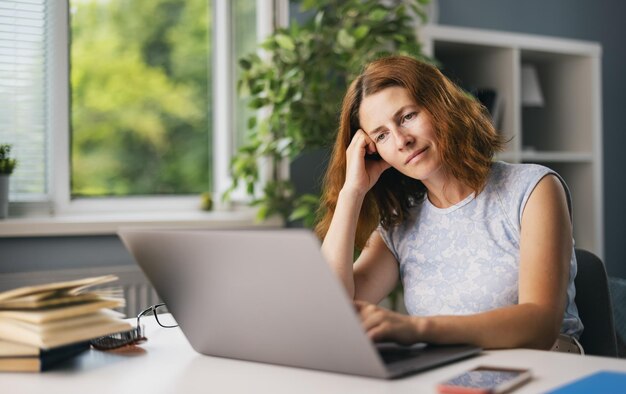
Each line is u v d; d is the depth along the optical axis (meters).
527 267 1.36
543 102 3.67
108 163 4.16
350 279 1.54
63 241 2.74
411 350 1.14
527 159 3.26
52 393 0.97
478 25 3.62
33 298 1.07
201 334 1.16
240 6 3.23
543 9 3.82
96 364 1.13
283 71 2.88
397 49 2.91
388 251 1.68
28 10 2.79
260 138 3.02
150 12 4.38
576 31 3.92
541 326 1.23
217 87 3.29
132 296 2.79
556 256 1.36
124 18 4.31
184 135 4.34
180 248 1.09
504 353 1.15
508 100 3.23
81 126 4.13
